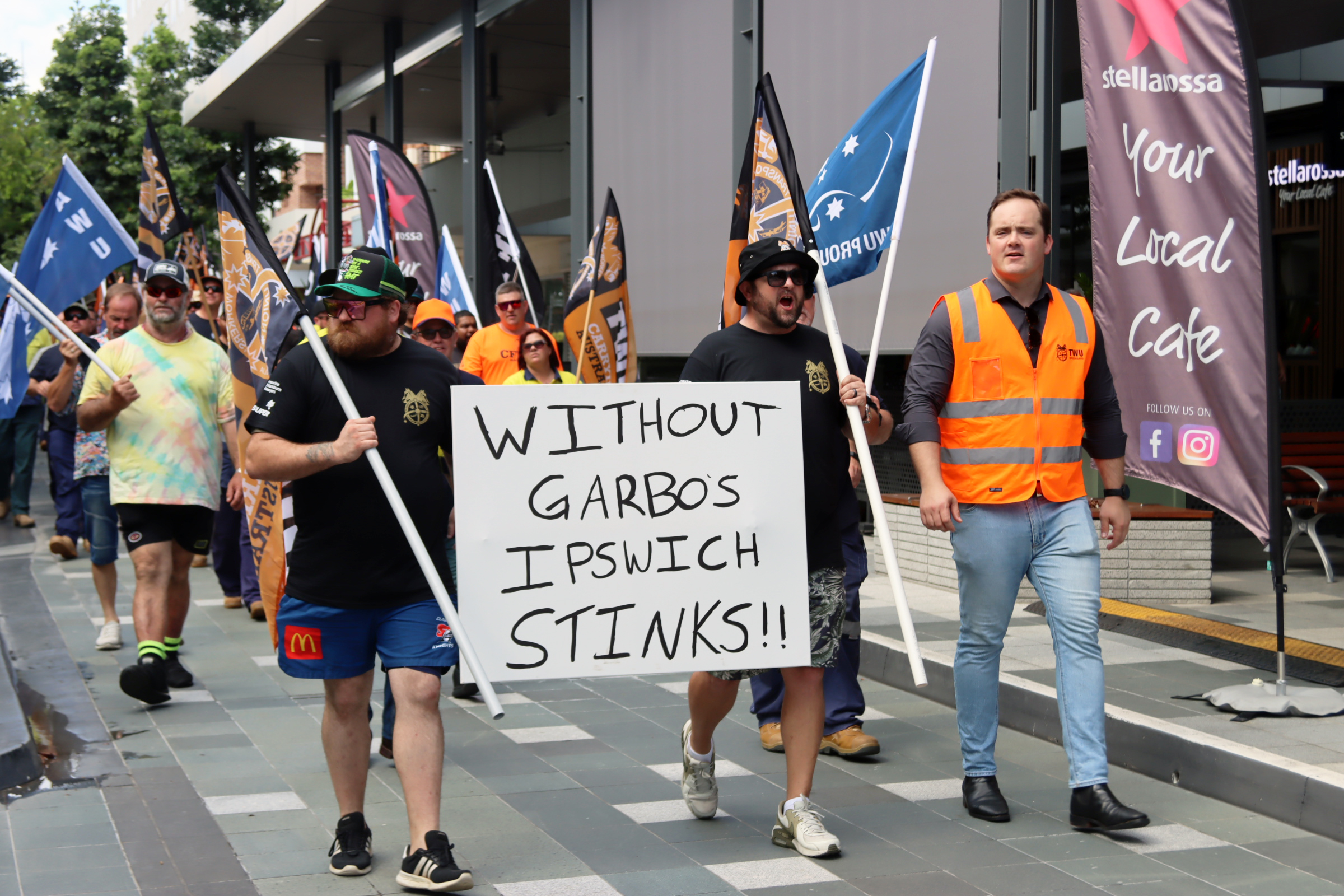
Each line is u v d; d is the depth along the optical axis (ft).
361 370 14.11
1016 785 17.66
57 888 13.93
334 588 13.89
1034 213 15.74
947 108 30.25
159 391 22.58
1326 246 51.29
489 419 14.32
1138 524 28.96
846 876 14.25
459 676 23.00
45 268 25.54
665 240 43.60
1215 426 19.47
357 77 73.26
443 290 34.63
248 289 18.24
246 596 30.63
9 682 21.91
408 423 14.07
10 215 117.39
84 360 38.55
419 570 14.08
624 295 30.14
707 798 16.14
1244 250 18.93
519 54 59.93
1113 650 23.97
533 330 24.88
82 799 17.15
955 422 16.10
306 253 96.89
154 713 21.80
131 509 22.29
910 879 14.14
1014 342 15.85
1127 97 20.25
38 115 118.11
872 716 21.62
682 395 14.70
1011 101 28.09
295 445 13.52
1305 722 18.28
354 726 14.40
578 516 14.48
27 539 43.68
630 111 45.62
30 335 25.82
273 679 24.43
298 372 14.06
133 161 107.65
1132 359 20.54
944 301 16.20
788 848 15.17
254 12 110.93
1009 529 15.87
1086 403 16.60
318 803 16.97
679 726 21.12
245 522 30.45
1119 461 16.49
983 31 29.04
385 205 37.60
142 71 109.60
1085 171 49.67
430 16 61.93
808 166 35.96
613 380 29.96
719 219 40.22
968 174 29.71
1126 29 20.17
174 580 23.41
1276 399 18.69
